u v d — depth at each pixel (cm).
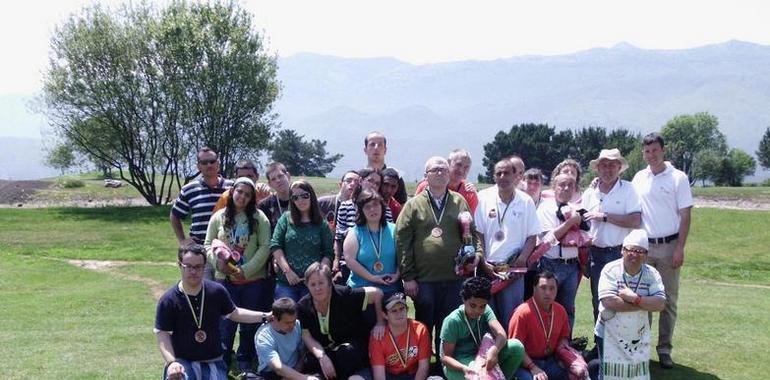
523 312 802
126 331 1179
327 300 785
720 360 944
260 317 782
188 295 747
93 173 6041
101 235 2952
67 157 3947
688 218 893
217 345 762
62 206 4259
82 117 3750
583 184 5609
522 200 856
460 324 782
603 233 897
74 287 1748
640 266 767
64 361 973
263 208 927
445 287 827
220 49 3700
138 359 988
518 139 9281
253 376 777
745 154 8625
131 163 3834
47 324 1263
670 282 909
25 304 1478
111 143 3803
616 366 770
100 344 1080
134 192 4909
